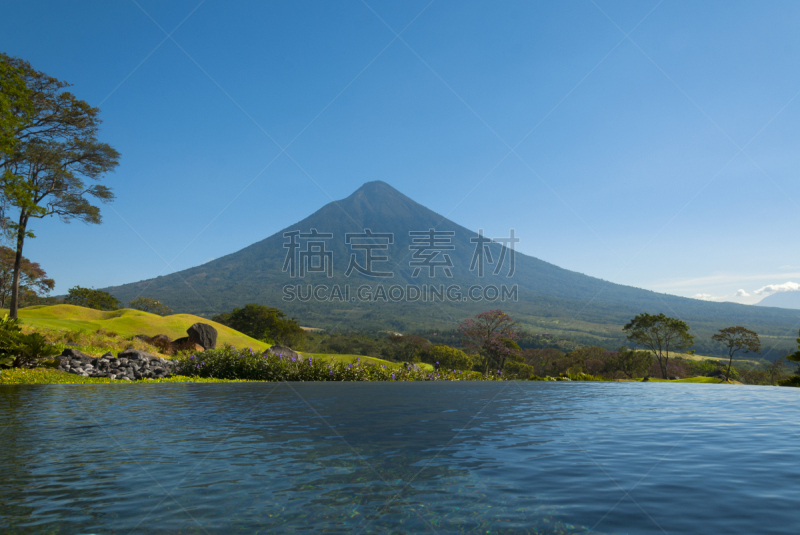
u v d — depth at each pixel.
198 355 13.69
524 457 3.41
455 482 2.79
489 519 2.17
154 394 7.75
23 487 2.63
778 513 2.28
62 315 28.52
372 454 3.48
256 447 3.70
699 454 3.53
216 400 6.93
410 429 4.55
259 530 2.02
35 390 8.10
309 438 4.06
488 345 33.28
